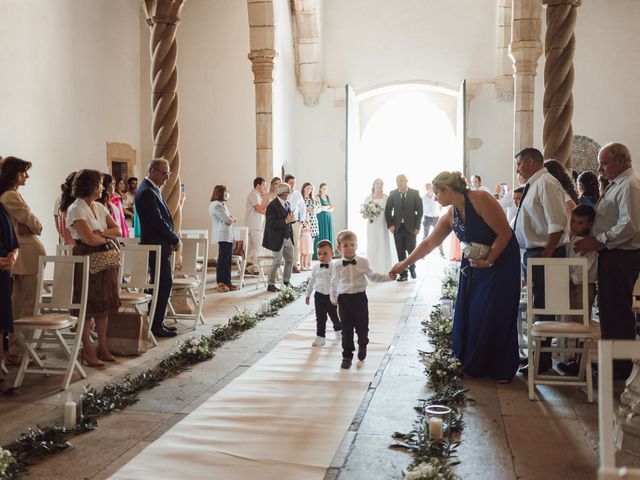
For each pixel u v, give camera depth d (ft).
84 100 41.88
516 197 23.71
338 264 19.56
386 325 25.96
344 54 60.90
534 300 18.34
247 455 12.39
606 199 17.08
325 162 60.95
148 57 49.67
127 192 43.32
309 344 22.47
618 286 16.88
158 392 16.88
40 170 36.96
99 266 19.77
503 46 57.52
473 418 14.67
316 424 14.17
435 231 18.98
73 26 40.50
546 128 26.03
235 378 18.08
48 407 15.84
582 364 16.63
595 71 55.31
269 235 36.17
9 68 34.32
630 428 12.82
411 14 59.82
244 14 51.75
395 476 11.46
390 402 15.80
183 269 27.30
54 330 17.80
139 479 11.31
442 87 59.47
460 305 18.42
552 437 13.44
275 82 50.96
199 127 52.49
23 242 20.15
